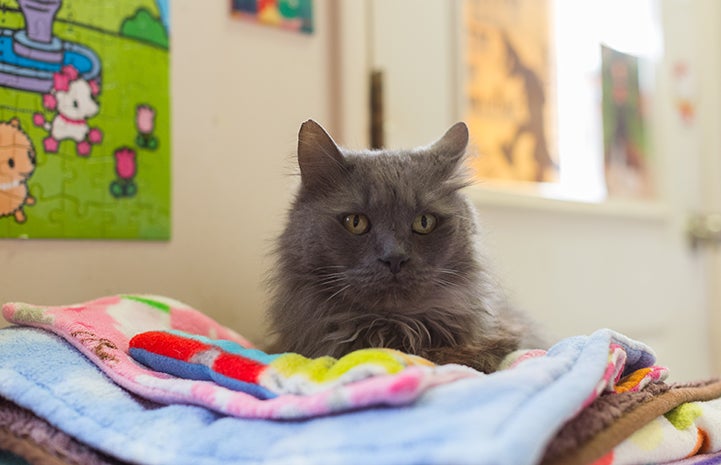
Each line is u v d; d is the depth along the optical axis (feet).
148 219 5.36
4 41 4.62
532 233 7.86
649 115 9.74
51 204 4.85
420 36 7.23
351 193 4.19
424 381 2.64
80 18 4.99
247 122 6.06
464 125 4.79
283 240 4.50
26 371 3.47
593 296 8.63
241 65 6.02
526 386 2.63
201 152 5.74
